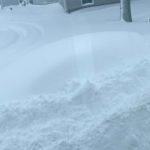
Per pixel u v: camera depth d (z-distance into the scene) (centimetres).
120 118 623
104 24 1905
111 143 563
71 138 581
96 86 765
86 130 598
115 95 734
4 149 578
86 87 744
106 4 2825
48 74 920
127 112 644
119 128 594
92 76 874
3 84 924
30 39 1944
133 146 561
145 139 577
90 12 2580
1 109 724
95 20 2158
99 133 583
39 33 2100
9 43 1950
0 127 661
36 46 1619
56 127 625
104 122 613
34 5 3675
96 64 973
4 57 1469
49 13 2969
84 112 675
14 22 2892
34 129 633
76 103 711
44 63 1019
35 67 997
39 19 2766
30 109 700
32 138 599
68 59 1016
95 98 723
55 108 695
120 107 671
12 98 816
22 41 1920
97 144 561
